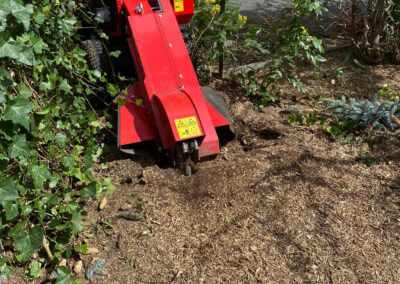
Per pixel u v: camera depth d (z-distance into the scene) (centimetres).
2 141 75
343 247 101
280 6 271
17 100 73
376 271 95
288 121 154
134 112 125
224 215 110
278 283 93
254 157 132
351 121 145
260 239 104
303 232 105
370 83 182
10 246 101
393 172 125
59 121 105
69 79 111
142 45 130
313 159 131
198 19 169
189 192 118
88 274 96
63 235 93
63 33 104
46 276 96
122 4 141
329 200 115
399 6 206
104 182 108
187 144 114
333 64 200
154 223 109
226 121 127
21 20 71
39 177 84
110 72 153
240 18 171
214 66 195
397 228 106
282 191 118
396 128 145
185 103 118
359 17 206
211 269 97
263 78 167
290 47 164
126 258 100
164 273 96
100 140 140
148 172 125
